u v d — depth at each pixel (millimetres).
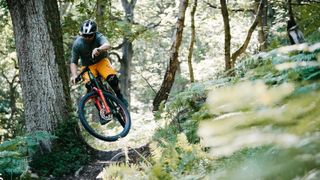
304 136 912
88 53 7297
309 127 921
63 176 8445
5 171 6859
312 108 957
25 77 9148
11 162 6953
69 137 9070
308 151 882
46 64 9148
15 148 7570
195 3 12922
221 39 20641
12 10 9180
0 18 16578
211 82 5527
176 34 10523
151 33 17750
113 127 12719
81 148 9008
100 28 14883
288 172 872
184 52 24969
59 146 8961
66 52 17047
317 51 1866
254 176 955
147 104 33062
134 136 9961
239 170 1056
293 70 1700
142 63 34219
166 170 3533
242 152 1266
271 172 896
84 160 8750
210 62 19094
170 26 18453
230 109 1145
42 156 8703
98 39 7172
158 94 10781
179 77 16344
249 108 1113
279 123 978
